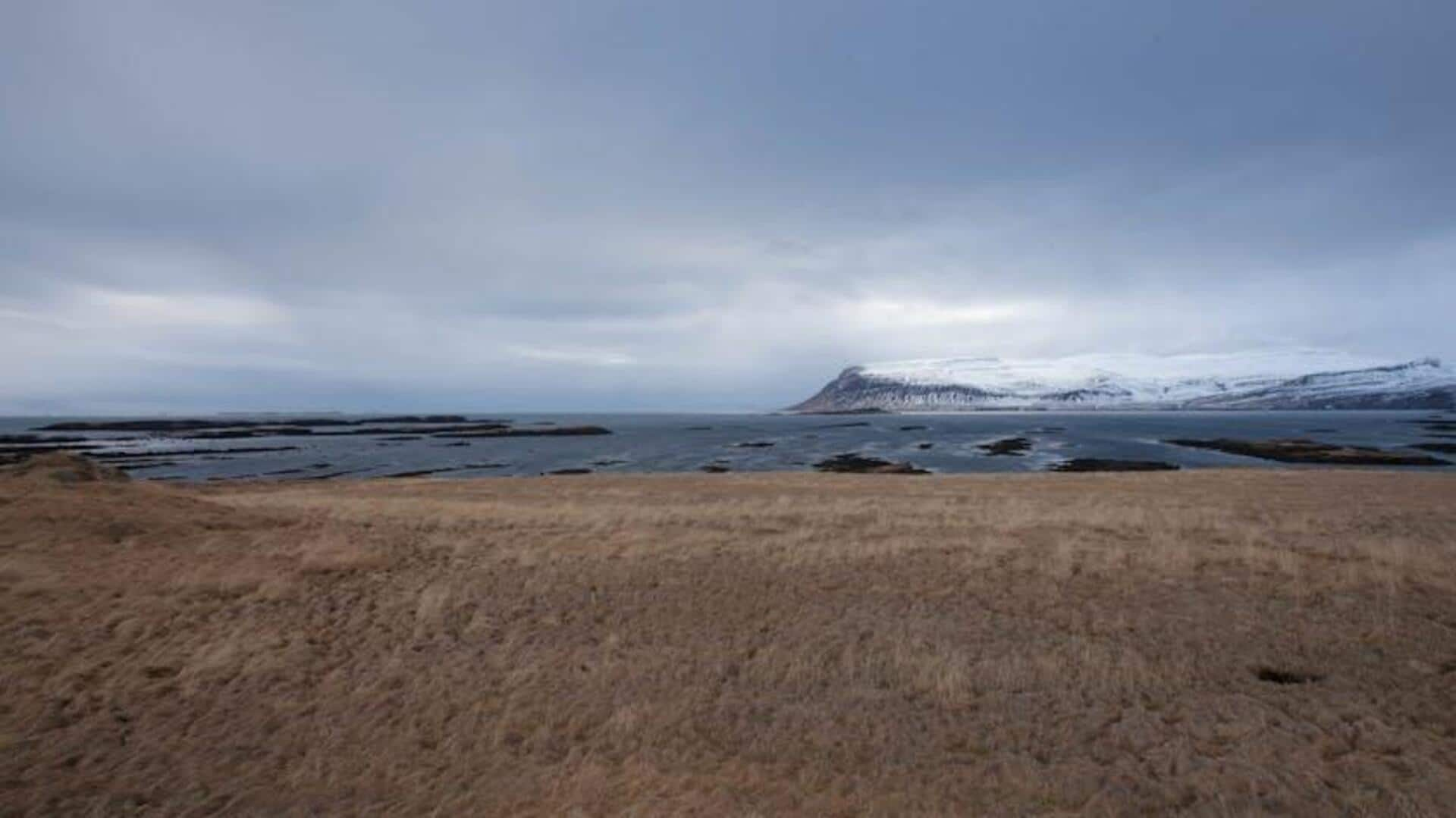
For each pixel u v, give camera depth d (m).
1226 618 9.59
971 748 6.27
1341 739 6.24
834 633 9.27
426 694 7.55
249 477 44.88
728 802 5.50
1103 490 26.16
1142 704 7.05
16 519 13.61
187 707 7.25
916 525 16.81
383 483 33.56
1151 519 17.28
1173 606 10.15
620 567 12.75
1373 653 8.27
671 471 46.50
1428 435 79.62
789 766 6.03
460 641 9.18
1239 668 7.91
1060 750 6.20
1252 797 5.41
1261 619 9.50
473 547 14.62
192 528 14.98
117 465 52.75
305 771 6.06
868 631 9.34
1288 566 11.95
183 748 6.46
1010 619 9.76
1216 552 13.16
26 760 6.21
